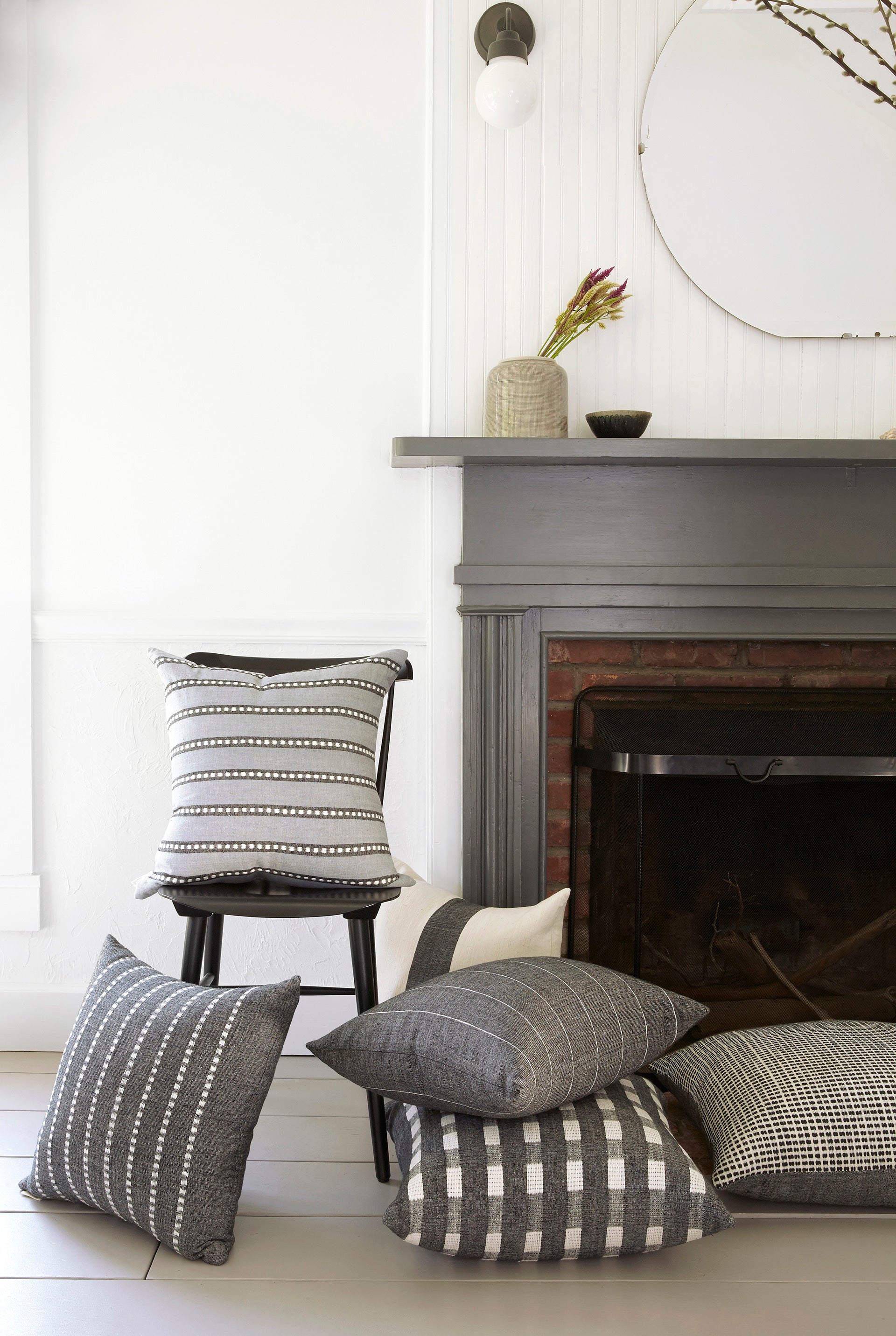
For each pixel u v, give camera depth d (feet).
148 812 7.36
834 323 7.27
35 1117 6.15
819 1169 5.11
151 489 7.34
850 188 7.25
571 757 7.25
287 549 7.39
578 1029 4.87
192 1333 4.17
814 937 6.69
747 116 7.20
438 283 7.19
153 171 7.30
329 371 7.38
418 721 7.41
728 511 7.04
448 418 7.20
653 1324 4.29
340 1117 6.33
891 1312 4.39
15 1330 4.16
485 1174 4.56
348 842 5.36
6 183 7.14
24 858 7.23
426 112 7.22
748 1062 5.64
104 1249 4.76
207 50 7.30
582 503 7.02
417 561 7.40
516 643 7.11
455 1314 4.34
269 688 5.69
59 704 7.30
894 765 6.46
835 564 7.07
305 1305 4.37
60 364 7.30
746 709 6.88
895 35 7.20
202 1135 4.68
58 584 7.32
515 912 6.05
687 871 6.67
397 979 5.93
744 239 7.23
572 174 7.18
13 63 7.14
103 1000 5.27
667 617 7.17
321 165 7.34
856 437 7.32
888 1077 5.41
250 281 7.34
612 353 7.25
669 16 7.18
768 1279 4.65
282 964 7.43
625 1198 4.60
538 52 7.14
